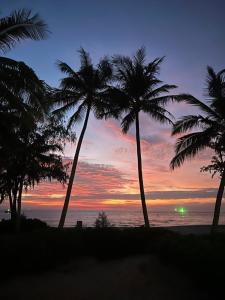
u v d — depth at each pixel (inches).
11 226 1306.6
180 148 1137.4
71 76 1317.7
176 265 447.2
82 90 1321.4
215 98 1109.7
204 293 395.9
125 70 1280.8
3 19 666.8
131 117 1278.3
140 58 1285.7
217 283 390.0
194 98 1136.8
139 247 530.3
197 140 1120.8
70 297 389.1
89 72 1310.3
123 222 2866.6
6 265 447.8
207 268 402.3
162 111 1266.0
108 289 407.2
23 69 661.3
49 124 1289.4
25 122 700.0
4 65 666.2
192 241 490.0
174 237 525.0
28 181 1301.7
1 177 1280.8
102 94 1298.0
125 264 482.3
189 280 419.2
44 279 439.8
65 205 1253.7
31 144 1263.5
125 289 407.2
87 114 1325.0
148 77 1270.9
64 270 471.8
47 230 575.8
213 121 1125.7
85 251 523.8
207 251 427.2
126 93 1282.0
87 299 384.8
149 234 561.6
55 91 1295.5
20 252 457.7
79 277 444.5
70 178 1279.5
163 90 1279.5
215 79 1113.4
